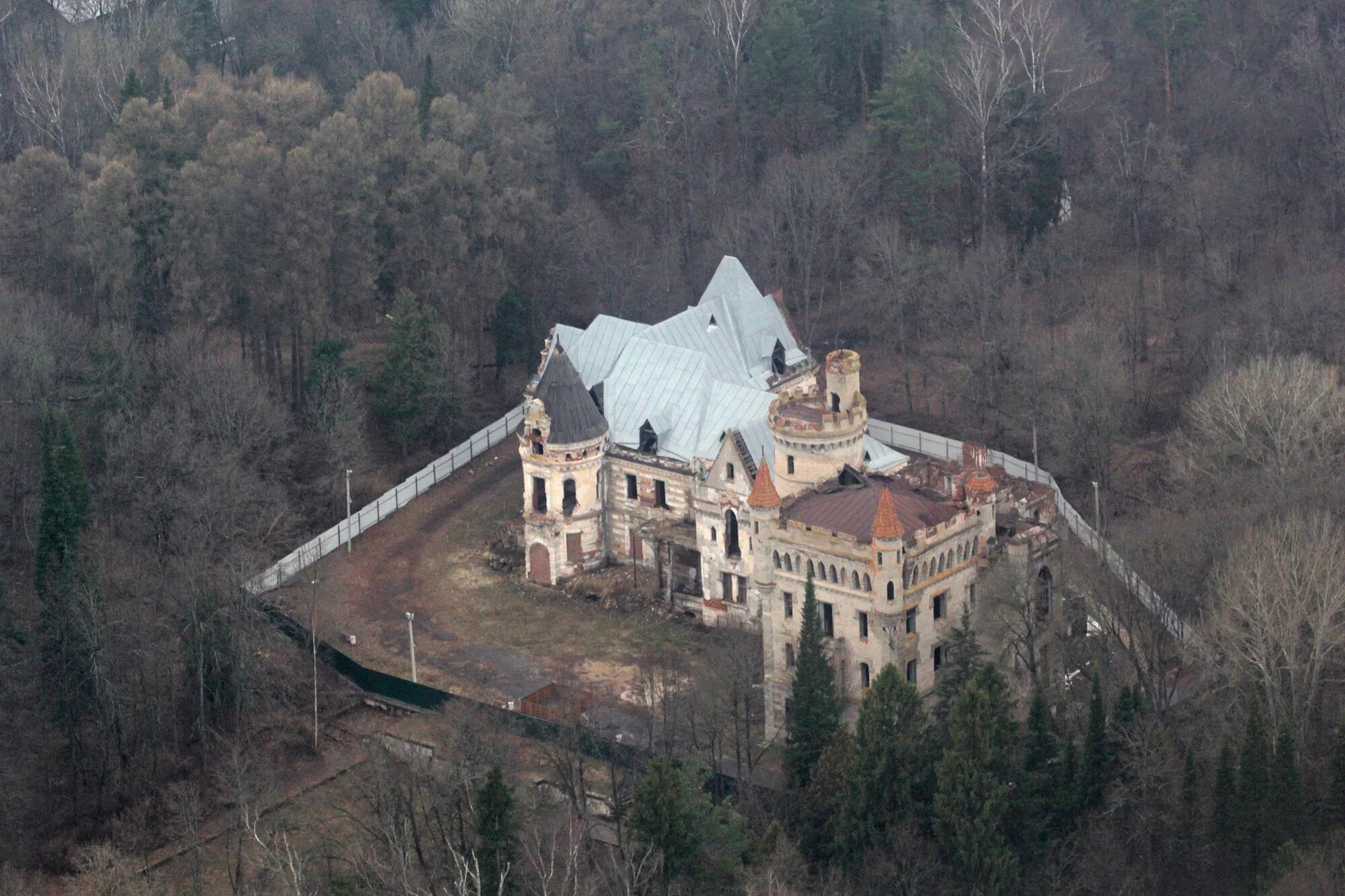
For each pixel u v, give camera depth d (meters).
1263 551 189.88
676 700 197.88
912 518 196.38
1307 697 186.00
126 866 187.75
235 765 187.38
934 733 183.62
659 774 169.75
